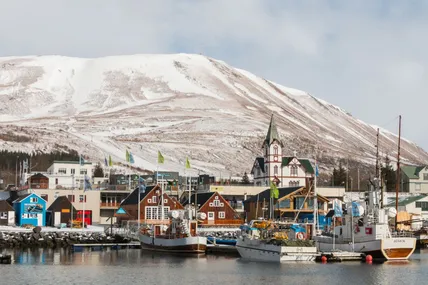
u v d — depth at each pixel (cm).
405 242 11362
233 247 12800
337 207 11931
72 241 14438
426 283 9125
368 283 9112
